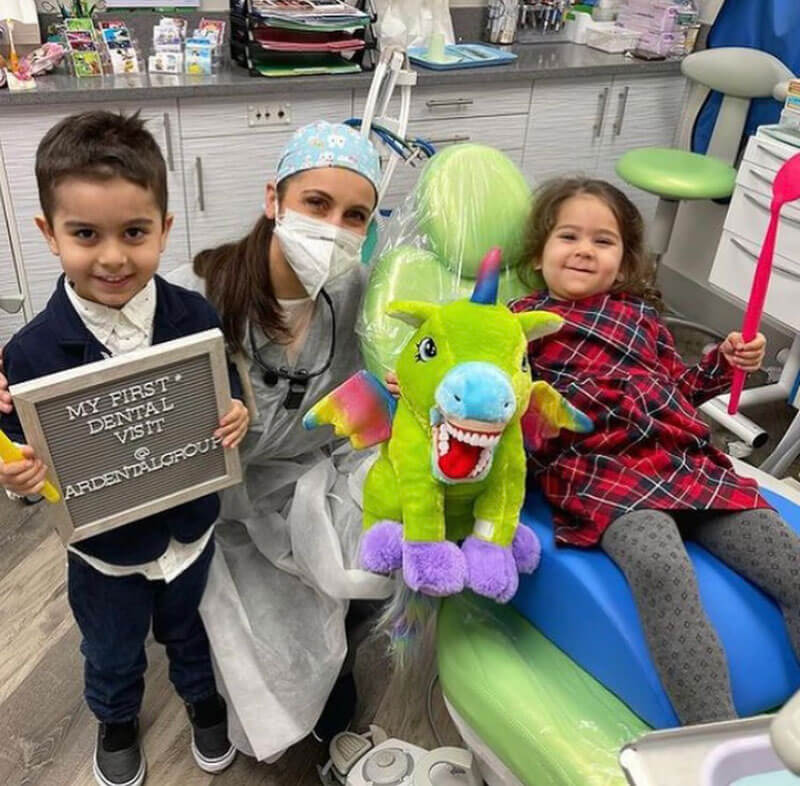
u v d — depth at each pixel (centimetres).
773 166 222
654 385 128
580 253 134
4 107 212
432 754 131
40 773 140
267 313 125
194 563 124
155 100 227
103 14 250
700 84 280
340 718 145
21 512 197
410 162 162
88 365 95
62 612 171
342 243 124
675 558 106
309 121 253
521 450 107
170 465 107
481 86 275
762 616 111
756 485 121
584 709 107
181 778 141
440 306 106
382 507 111
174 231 250
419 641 134
